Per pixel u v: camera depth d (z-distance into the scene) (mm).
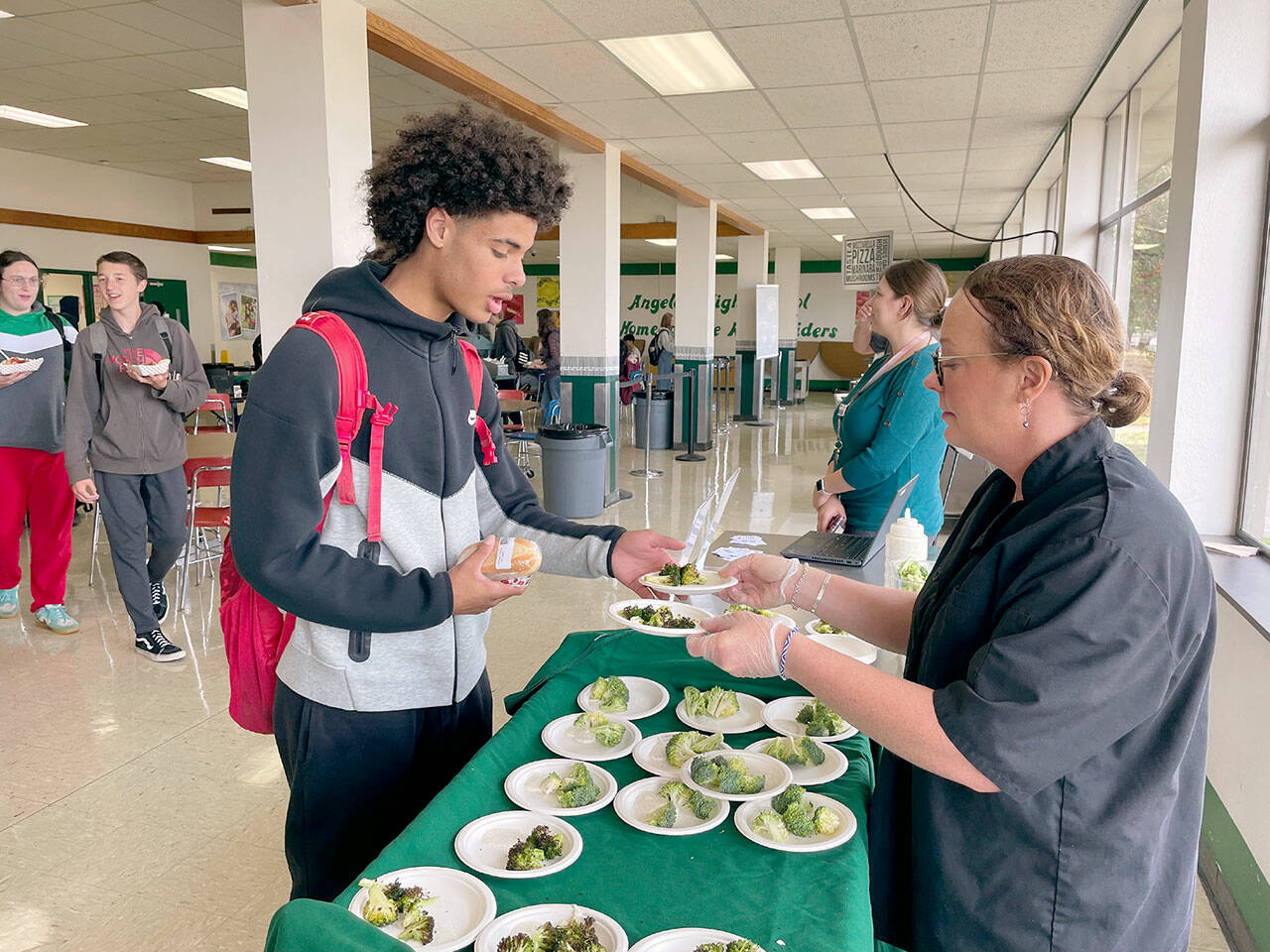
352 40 4043
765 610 1880
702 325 10383
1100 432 1010
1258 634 2146
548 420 8547
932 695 968
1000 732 901
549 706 1644
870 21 4215
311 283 4027
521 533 1646
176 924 2141
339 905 1045
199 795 2732
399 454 1284
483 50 4723
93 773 2861
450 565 1381
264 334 4129
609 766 1456
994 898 1037
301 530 1169
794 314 16484
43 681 3578
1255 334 3023
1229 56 2953
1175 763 983
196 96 6969
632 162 7777
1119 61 4551
